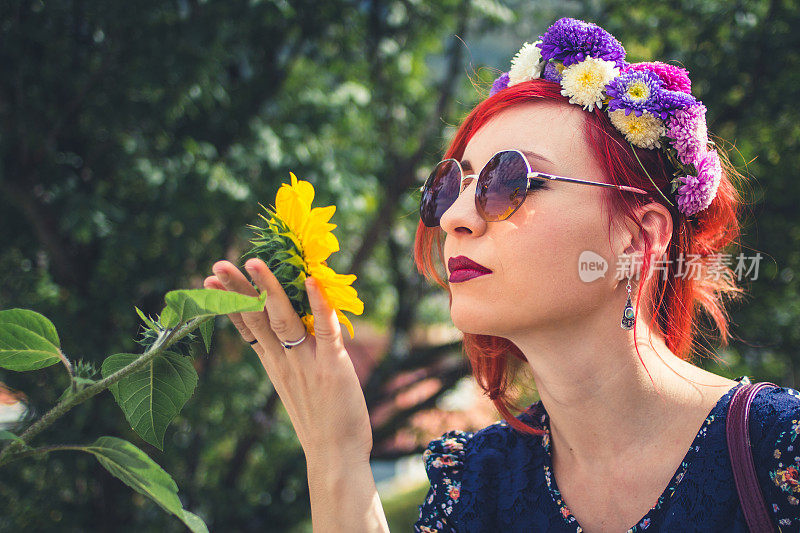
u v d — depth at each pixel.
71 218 3.91
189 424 4.95
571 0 5.12
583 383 0.97
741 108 4.54
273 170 4.59
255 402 5.48
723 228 1.14
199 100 4.54
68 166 4.40
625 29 4.96
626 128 0.96
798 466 0.83
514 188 0.90
